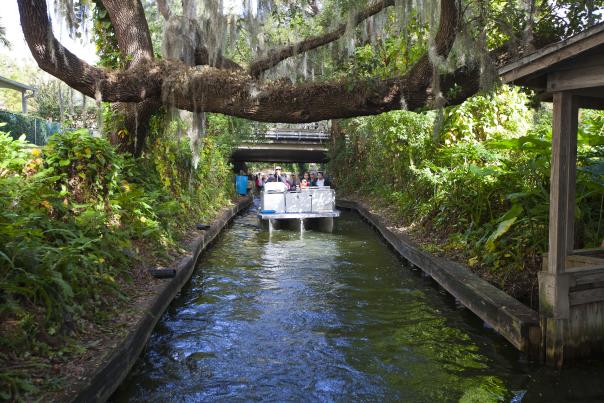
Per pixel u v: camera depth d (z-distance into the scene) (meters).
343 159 28.42
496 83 7.35
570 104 5.23
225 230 16.80
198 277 9.68
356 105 8.06
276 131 30.95
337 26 9.98
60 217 6.51
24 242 4.86
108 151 7.74
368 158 23.58
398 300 8.15
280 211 17.28
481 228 9.12
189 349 6.04
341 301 8.12
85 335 4.86
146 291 6.65
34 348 4.19
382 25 10.30
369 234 15.94
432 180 11.37
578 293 5.38
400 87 7.90
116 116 10.02
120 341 4.80
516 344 5.58
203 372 5.42
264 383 5.20
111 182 7.73
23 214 5.59
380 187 20.80
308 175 21.84
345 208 25.22
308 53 11.15
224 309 7.66
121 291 6.13
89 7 9.02
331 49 10.80
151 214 8.95
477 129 12.59
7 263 4.65
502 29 8.02
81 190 7.35
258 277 9.79
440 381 5.23
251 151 33.50
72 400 3.57
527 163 8.29
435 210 11.73
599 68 4.77
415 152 14.57
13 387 3.57
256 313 7.48
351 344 6.27
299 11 10.56
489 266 8.04
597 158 8.24
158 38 14.47
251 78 8.68
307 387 5.12
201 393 4.94
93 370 4.11
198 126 9.23
